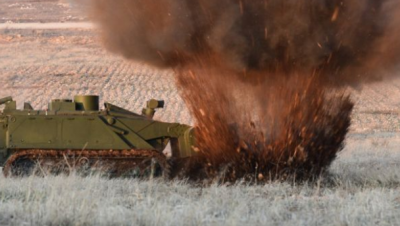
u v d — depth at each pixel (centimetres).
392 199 3969
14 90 14350
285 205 3897
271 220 3469
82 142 5275
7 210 3544
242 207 3622
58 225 3316
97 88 14625
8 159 5203
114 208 3528
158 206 3491
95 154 5253
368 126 11725
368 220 3453
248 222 3372
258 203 3872
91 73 16050
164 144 5394
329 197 4122
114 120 5303
